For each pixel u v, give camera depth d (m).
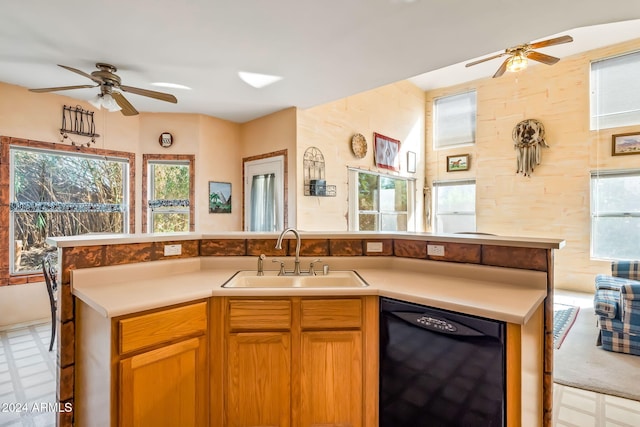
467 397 1.38
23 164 3.60
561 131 5.44
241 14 2.13
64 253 1.68
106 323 1.40
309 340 1.66
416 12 2.12
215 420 1.65
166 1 1.98
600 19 2.20
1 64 2.92
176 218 4.51
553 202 5.50
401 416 1.58
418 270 2.18
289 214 4.18
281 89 3.53
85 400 1.61
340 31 2.35
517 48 3.37
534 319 1.52
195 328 1.60
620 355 2.90
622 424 1.97
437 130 6.82
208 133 4.59
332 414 1.67
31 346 3.02
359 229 5.07
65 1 1.97
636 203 4.82
